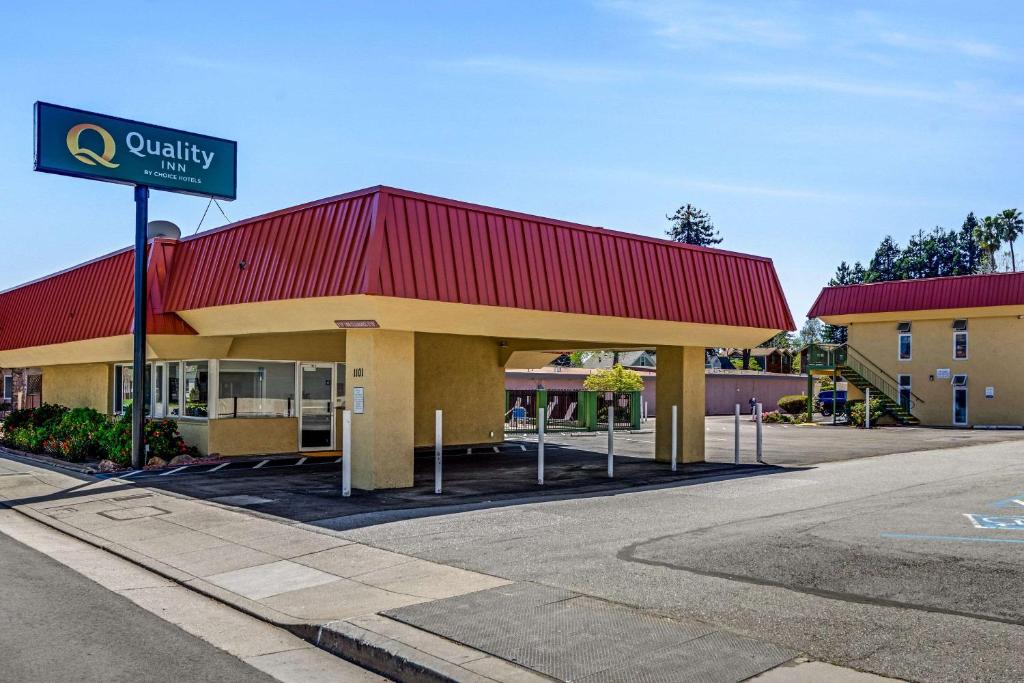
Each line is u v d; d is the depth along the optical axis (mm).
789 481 17297
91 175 18359
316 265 15180
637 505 13977
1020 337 39562
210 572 10102
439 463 15492
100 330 21500
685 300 19844
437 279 15055
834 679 5992
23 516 14570
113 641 7555
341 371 23641
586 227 18000
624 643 6883
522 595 8414
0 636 7621
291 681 6656
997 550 9945
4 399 37656
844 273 102562
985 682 5844
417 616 7789
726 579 8820
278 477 17828
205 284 18125
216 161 20203
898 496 14719
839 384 60219
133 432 19188
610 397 38281
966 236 87375
